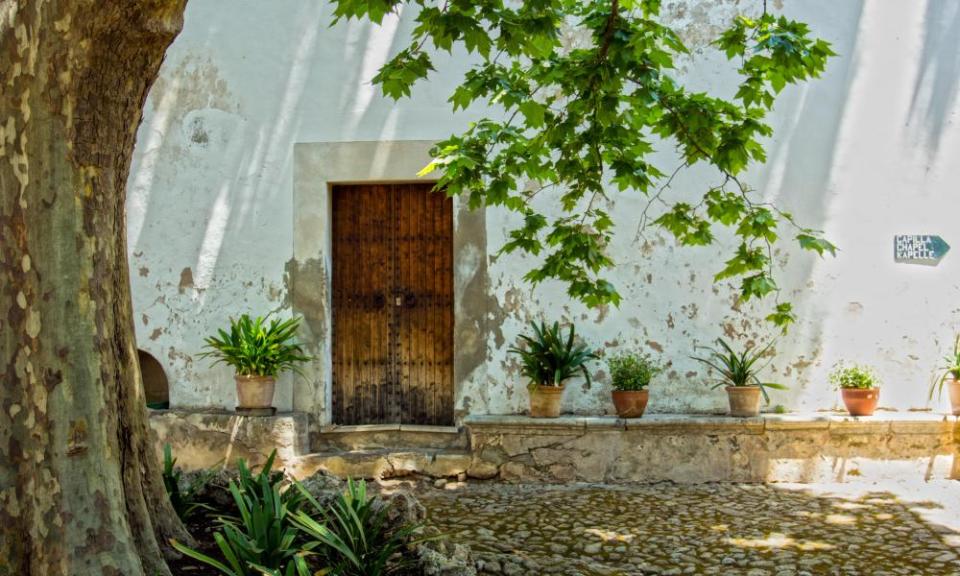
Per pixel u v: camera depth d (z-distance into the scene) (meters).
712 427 7.04
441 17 3.66
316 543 3.83
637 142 4.79
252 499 4.49
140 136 7.78
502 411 7.44
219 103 7.75
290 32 7.71
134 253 7.73
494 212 7.52
